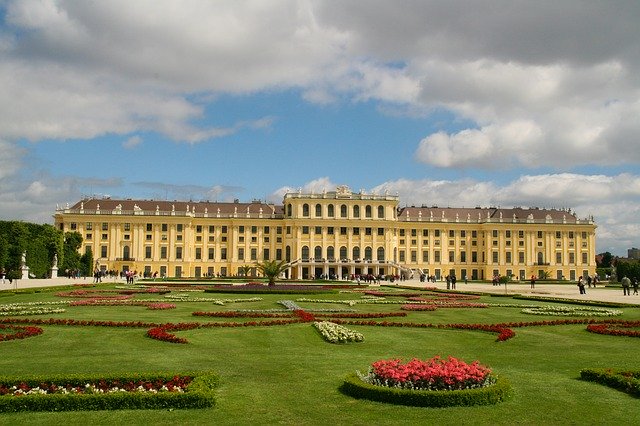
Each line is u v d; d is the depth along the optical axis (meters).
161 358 22.48
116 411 15.32
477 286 104.44
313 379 19.25
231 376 19.62
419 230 162.12
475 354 24.73
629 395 17.48
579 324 36.19
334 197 156.88
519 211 169.50
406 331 31.44
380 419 14.91
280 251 157.25
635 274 130.25
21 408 15.12
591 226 164.75
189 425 14.33
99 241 149.88
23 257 101.75
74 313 38.88
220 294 64.44
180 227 153.38
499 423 14.71
